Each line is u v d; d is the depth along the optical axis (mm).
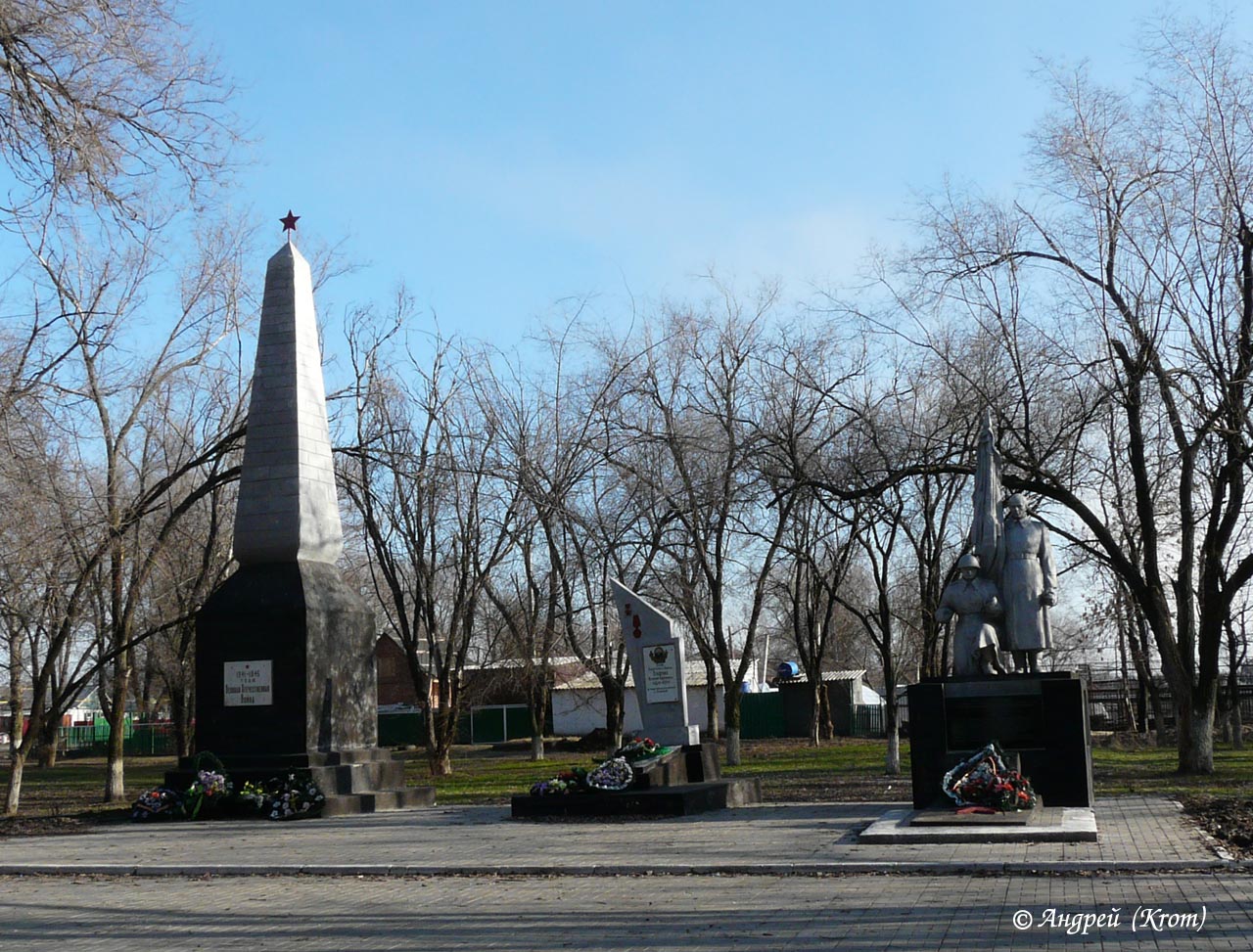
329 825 19438
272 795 21125
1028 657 17438
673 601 38219
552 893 11852
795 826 16234
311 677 22453
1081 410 27953
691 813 18719
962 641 17250
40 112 14414
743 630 52875
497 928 10172
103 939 10453
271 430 23688
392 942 9797
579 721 68562
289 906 11773
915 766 16781
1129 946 8492
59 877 14680
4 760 63500
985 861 12273
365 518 37281
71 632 30359
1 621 31312
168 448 33969
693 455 35781
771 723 64875
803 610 63656
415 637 38094
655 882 12312
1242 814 15805
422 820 19562
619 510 37344
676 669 22281
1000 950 8523
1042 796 16359
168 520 29188
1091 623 46156
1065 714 16469
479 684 47500
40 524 23219
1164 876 11344
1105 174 25672
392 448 35438
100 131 14875
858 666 96375
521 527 37250
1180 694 26844
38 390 20703
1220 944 8414
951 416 28688
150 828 20359
